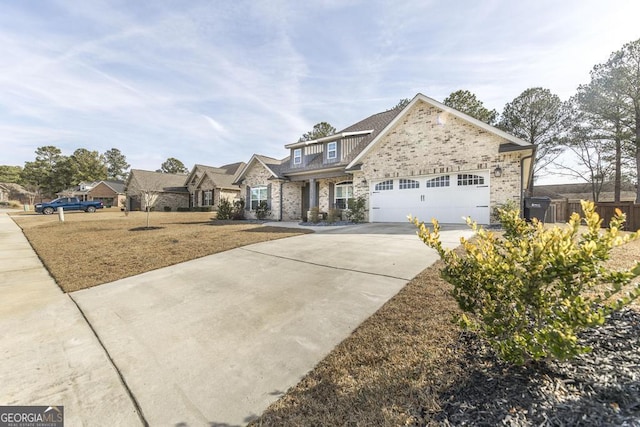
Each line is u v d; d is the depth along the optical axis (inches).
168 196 1306.6
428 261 218.4
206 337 126.6
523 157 398.6
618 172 869.2
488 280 87.1
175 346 120.0
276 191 695.7
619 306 67.4
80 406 86.7
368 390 86.7
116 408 85.7
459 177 450.6
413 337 112.8
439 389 82.6
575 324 70.5
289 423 77.6
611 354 83.5
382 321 129.3
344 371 97.7
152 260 258.5
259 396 89.5
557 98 904.9
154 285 196.7
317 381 94.4
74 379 99.5
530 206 409.4
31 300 175.0
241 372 101.9
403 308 139.3
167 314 151.0
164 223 607.8
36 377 100.5
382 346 109.5
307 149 687.1
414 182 495.5
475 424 67.9
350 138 634.2
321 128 1294.3
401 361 98.7
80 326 139.8
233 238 353.1
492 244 94.8
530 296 79.1
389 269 204.2
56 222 655.8
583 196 1091.3
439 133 464.1
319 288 177.2
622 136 759.7
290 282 190.7
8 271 244.2
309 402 84.8
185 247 305.1
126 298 174.9
